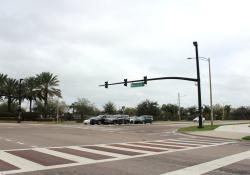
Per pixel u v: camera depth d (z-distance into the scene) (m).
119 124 61.47
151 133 33.22
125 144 19.66
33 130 34.06
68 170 10.47
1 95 79.62
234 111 117.81
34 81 79.19
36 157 13.27
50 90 80.69
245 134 31.17
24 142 19.89
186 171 10.50
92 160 12.63
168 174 9.97
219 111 111.94
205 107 112.62
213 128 40.75
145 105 106.31
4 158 12.91
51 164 11.59
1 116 78.38
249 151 16.67
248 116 114.75
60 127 43.47
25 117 80.94
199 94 42.25
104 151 15.66
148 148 17.50
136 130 38.81
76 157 13.39
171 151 16.17
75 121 83.81
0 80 77.00
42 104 90.00
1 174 9.71
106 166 11.29
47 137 24.14
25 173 9.90
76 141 21.14
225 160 13.10
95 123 60.09
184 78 42.25
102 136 26.75
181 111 118.06
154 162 12.31
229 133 32.53
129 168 10.95
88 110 102.00
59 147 17.25
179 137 27.83
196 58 42.53
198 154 15.09
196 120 80.25
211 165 11.77
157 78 43.12
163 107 117.50
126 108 117.94
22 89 79.38
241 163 12.32
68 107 100.69
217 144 21.12
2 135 25.91
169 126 50.75
